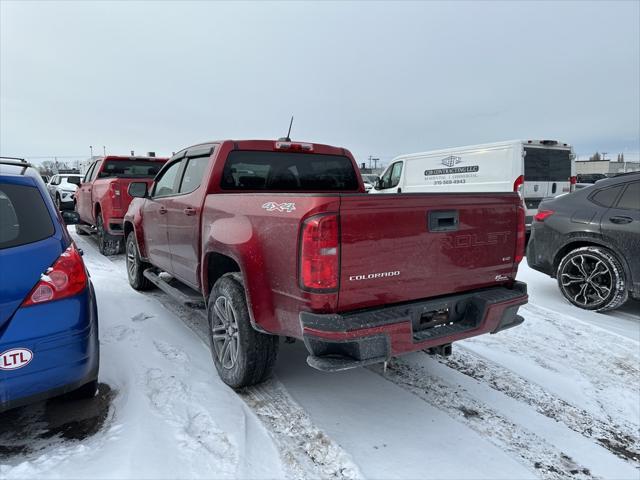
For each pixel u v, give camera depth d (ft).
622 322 16.15
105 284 19.76
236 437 8.50
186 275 13.47
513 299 9.83
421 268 8.81
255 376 10.04
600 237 16.81
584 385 11.46
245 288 9.46
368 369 11.94
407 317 8.26
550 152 31.48
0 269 7.45
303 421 9.27
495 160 31.65
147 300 17.24
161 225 15.02
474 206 9.53
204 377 10.91
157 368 11.16
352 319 7.88
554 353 13.38
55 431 8.49
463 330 9.22
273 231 8.70
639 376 12.02
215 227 10.78
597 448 8.85
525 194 30.25
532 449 8.71
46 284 7.79
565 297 18.19
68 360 8.01
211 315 11.00
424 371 11.91
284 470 7.75
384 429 9.12
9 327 7.44
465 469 8.00
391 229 8.31
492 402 10.41
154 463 7.47
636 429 9.59
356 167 15.24
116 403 9.56
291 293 8.34
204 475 7.38
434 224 8.88
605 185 17.37
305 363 12.17
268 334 9.78
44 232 8.15
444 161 35.96
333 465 7.94
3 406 7.49
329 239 7.68
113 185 25.88
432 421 9.51
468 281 9.70
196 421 8.96
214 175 12.00
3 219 7.84
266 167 13.05
